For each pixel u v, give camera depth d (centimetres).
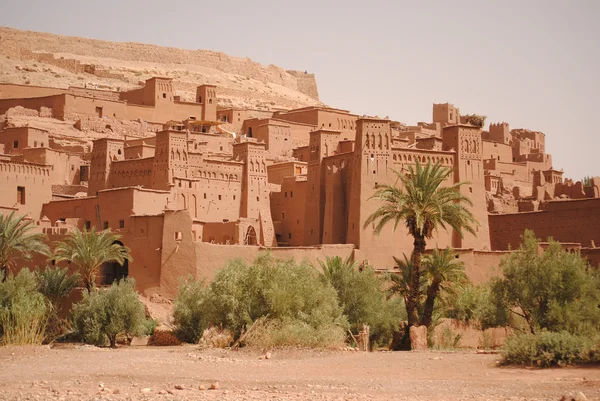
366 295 4862
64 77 11925
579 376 2822
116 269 6353
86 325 4909
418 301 4772
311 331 3900
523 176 10056
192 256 5638
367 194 6291
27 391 2764
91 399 2577
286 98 15012
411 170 4731
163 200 6625
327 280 4869
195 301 4953
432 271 4666
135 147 7769
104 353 3953
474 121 11556
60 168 7925
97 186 7575
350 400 2480
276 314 4178
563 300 4384
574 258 4534
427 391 2627
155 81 10094
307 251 5841
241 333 4106
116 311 4931
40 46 14138
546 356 3073
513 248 7162
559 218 6888
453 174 6806
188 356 3628
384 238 6259
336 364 3297
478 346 4775
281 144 9275
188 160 7081
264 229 7250
